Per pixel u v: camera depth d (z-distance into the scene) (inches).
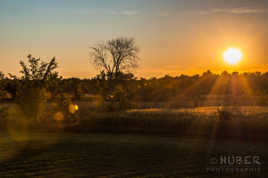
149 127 891.4
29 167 480.7
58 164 499.2
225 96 2278.5
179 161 514.3
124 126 928.9
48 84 1131.9
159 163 502.3
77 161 518.0
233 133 757.3
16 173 449.4
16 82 1126.4
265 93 2405.3
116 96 1641.2
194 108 1525.6
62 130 941.8
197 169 464.4
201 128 816.3
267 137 707.4
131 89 2119.8
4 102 1771.7
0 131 929.5
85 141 726.5
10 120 1093.8
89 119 1008.2
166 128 864.9
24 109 1085.8
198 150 599.5
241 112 991.0
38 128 975.0
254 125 756.0
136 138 765.3
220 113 862.5
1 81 1264.8
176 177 425.4
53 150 612.7
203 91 2854.3
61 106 1099.3
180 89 2600.9
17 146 662.5
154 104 1795.0
